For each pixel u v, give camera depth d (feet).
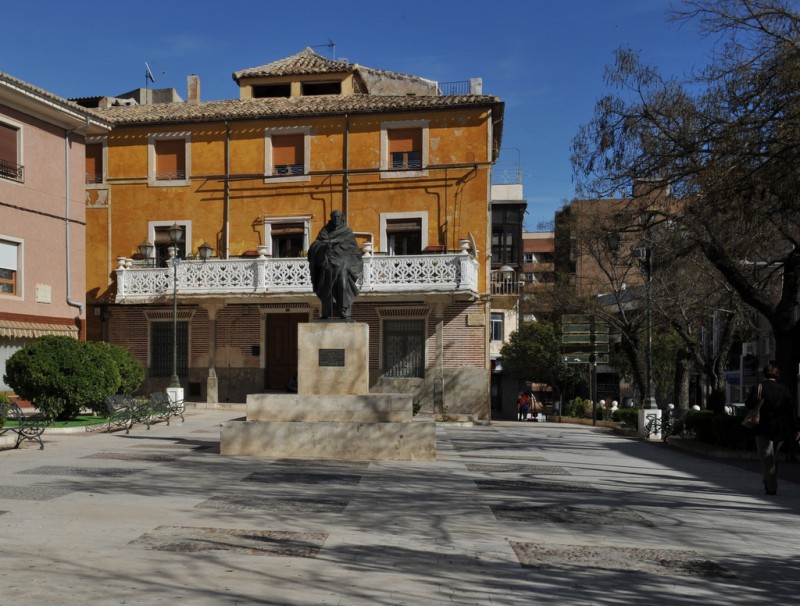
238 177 91.71
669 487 35.17
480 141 87.97
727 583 18.33
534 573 18.51
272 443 41.22
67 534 21.21
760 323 107.65
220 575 17.34
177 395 75.36
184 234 92.73
